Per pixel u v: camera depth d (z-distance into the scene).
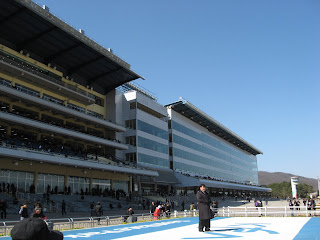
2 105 38.09
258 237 9.69
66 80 49.16
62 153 41.19
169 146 72.69
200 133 88.94
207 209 11.41
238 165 117.75
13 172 36.44
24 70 39.62
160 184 66.12
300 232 10.96
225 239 9.34
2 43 39.62
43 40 41.66
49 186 39.53
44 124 39.47
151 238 10.36
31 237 4.08
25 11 35.62
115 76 54.28
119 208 40.44
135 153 56.91
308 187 163.38
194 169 80.94
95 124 51.50
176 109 77.38
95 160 45.09
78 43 43.25
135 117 58.81
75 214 30.67
